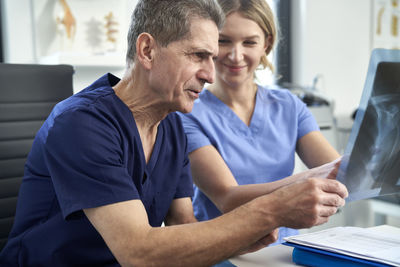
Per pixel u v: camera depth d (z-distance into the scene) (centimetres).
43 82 124
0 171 117
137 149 94
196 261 75
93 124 84
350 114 350
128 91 94
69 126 83
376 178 80
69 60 235
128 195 80
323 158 141
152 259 75
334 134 273
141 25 89
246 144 138
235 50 130
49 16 250
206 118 137
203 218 138
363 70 354
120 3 266
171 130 108
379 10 356
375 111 73
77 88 262
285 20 332
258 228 76
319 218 77
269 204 77
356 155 75
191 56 88
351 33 345
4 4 246
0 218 116
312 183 77
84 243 90
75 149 81
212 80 91
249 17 129
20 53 249
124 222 78
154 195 103
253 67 135
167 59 87
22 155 120
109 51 266
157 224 106
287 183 110
